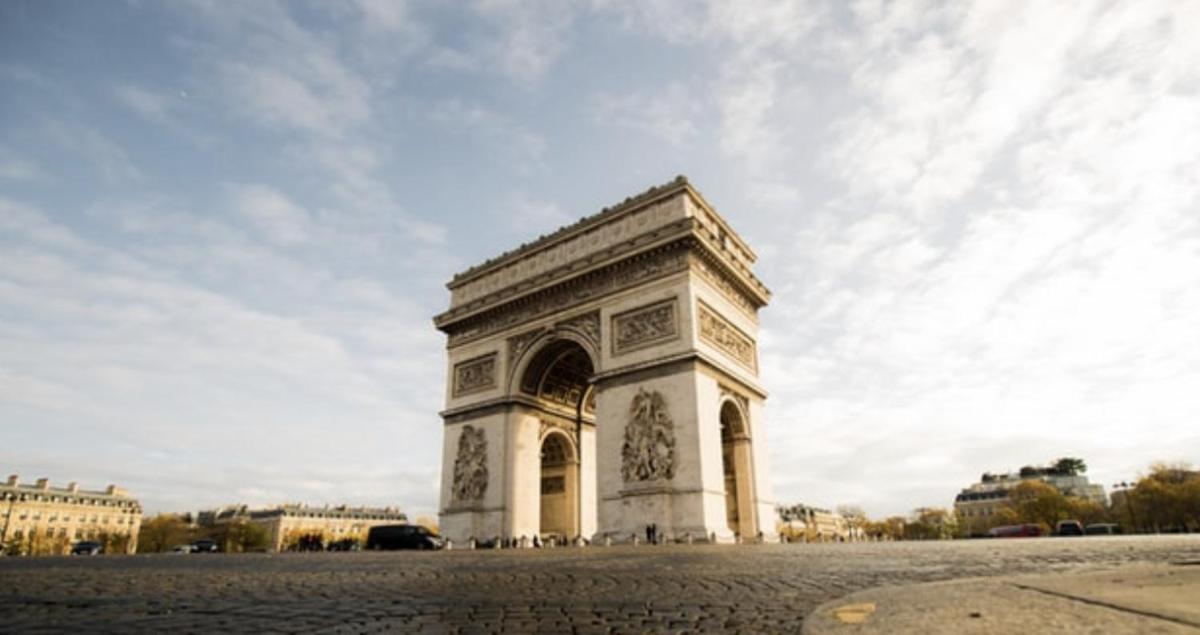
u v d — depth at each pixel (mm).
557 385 78250
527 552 42000
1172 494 165000
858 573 17922
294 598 14500
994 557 24953
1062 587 9578
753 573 18531
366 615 11430
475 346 79312
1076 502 195625
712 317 65188
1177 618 6375
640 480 58031
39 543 198750
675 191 66688
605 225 71625
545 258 76375
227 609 12703
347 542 104938
